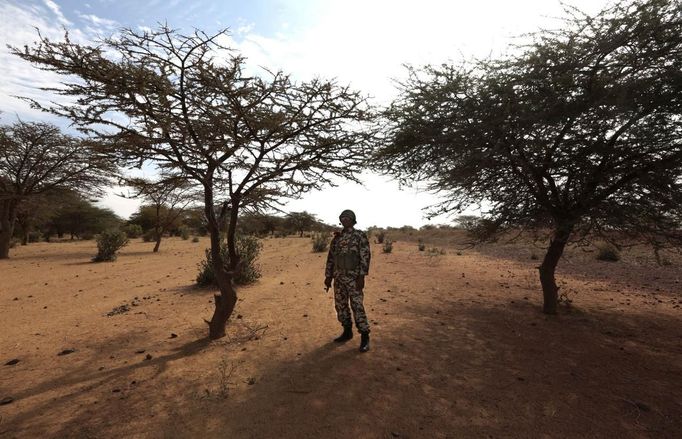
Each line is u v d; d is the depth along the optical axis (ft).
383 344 16.38
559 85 15.07
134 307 24.71
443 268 42.47
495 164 18.10
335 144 16.26
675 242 17.48
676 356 14.87
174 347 16.42
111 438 9.33
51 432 9.65
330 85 14.34
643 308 22.95
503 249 63.46
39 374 13.64
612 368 13.73
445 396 11.51
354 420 10.11
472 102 17.17
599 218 17.97
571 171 17.58
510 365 14.03
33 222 98.27
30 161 59.36
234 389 12.02
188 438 9.30
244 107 13.64
